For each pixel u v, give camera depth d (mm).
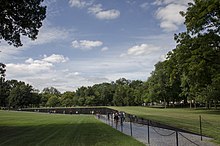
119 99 158625
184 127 30703
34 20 30531
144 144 20484
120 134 28375
